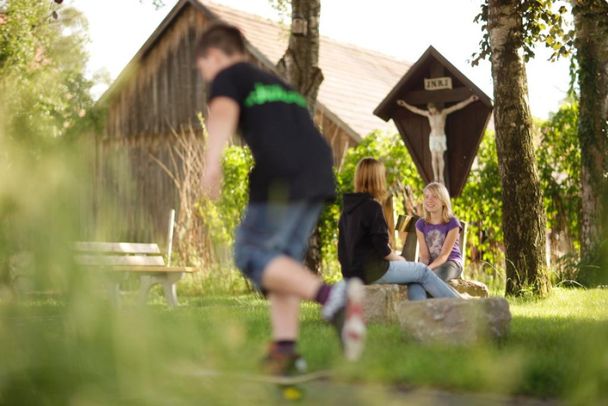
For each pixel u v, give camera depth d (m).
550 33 17.52
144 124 32.94
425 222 11.91
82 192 2.60
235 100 4.69
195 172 21.22
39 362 2.53
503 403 4.37
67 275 2.56
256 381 3.00
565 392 3.56
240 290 18.28
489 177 20.97
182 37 32.47
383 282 8.78
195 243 20.33
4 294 2.52
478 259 21.45
